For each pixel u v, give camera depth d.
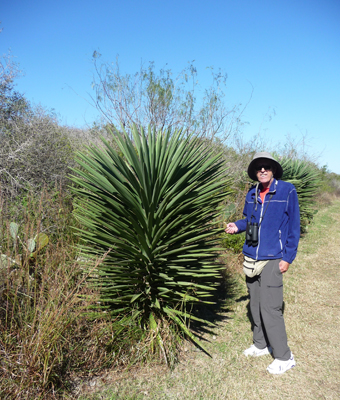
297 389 2.50
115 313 2.96
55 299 2.52
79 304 2.77
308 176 9.17
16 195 4.02
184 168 3.12
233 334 3.30
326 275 5.43
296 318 3.74
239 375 2.65
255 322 2.94
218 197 3.09
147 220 2.83
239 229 3.10
